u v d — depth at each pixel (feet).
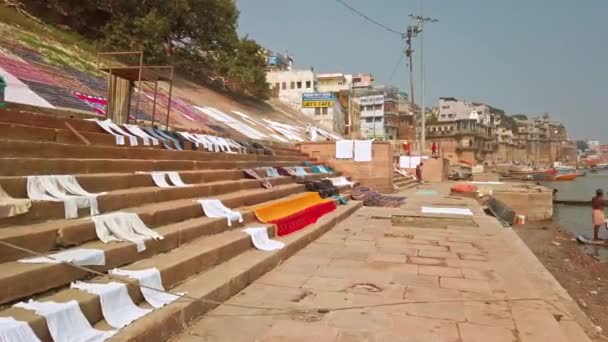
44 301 11.55
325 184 43.83
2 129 18.35
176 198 22.80
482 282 19.49
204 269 17.72
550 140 460.14
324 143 59.98
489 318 15.26
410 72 136.87
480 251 25.67
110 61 60.44
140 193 20.10
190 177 26.02
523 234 51.44
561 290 19.12
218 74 94.94
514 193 66.59
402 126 262.26
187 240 19.17
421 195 61.21
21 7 59.31
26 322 9.98
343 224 34.76
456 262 23.02
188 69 89.30
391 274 20.54
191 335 13.34
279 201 30.81
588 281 30.53
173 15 82.17
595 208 49.32
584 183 195.83
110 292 12.57
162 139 28.30
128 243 15.58
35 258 12.82
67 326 10.93
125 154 23.77
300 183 40.86
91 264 13.75
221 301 16.10
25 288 11.50
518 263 22.99
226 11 93.45
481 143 309.63
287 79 199.82
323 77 250.37
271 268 20.89
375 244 27.30
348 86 237.45
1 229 13.37
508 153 386.11
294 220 28.35
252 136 60.54
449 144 291.58
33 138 19.93
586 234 54.34
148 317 12.75
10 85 33.04
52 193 16.33
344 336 13.56
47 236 13.76
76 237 14.82
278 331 13.82
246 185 30.94
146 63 70.79
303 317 15.02
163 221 19.45
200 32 90.89
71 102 36.01
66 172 18.80
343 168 59.62
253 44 106.73
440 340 13.42
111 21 70.18
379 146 59.16
